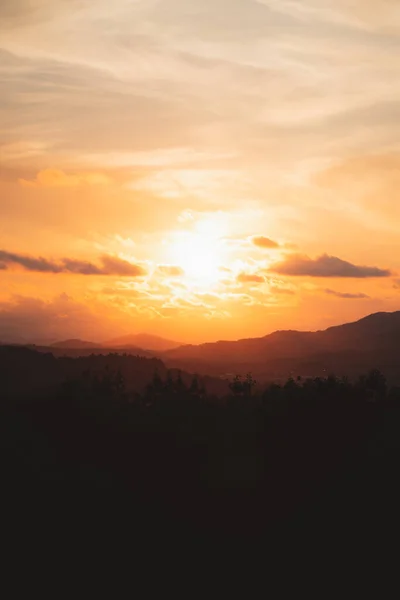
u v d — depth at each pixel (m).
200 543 51.47
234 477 59.09
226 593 46.41
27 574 46.81
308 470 59.31
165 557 49.81
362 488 54.69
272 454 62.25
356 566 47.38
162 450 63.94
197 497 57.28
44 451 62.62
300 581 46.94
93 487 56.97
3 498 53.78
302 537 51.06
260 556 49.88
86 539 50.84
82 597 45.44
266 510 55.06
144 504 55.88
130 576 47.75
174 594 46.28
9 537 49.72
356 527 50.84
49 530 51.19
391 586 45.28
